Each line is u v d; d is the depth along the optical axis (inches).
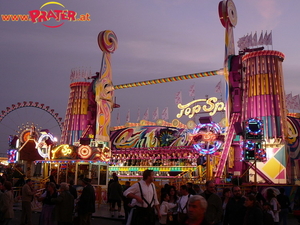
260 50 1341.0
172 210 434.0
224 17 1317.7
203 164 1264.8
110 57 1646.2
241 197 412.8
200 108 1729.8
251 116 1284.4
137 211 367.9
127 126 1919.3
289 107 1809.8
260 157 1026.1
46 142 1341.0
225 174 1183.6
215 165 1298.0
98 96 1567.4
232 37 1330.0
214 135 1116.5
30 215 611.8
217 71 1407.5
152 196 376.8
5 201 516.4
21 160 1716.3
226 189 494.3
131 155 1685.5
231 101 1237.7
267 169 1187.9
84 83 1818.4
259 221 357.7
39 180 1333.7
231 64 1264.8
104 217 789.9
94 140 1563.7
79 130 1756.9
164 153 1582.2
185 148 1526.8
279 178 1162.6
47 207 509.7
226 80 1277.1
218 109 1662.2
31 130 1747.0
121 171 1673.2
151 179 377.7
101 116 1558.8
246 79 1334.9
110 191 787.4
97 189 1085.1
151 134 1740.9
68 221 493.7
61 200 490.3
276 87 1278.3
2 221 514.0
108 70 1622.8
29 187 619.2
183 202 407.8
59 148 1307.8
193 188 529.0
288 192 961.5
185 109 1780.3
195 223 224.5
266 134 1234.0
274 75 1291.8
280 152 1189.1
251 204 366.6
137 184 374.0
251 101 1298.0
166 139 1683.1
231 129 1202.0
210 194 401.7
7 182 527.5
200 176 1250.0
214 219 382.0
